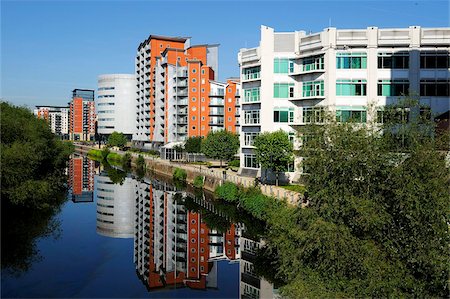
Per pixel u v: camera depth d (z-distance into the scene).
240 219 45.59
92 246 38.34
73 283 28.98
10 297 26.22
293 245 22.67
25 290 27.41
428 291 19.67
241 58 59.34
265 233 37.16
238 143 78.88
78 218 49.97
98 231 43.84
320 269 20.95
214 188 59.47
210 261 35.22
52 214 51.25
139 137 138.12
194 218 50.44
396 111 23.14
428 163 19.73
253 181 50.56
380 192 21.22
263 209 39.19
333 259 20.08
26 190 42.53
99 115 166.38
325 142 22.41
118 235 42.78
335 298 19.39
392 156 21.16
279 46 54.81
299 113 54.28
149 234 43.97
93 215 51.91
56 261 33.59
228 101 105.25
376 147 21.42
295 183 53.25
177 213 52.84
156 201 61.38
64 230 43.84
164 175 86.31
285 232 23.78
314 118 23.72
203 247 39.44
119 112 161.38
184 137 108.00
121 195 66.44
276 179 51.91
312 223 20.78
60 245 38.19
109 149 139.25
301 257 21.94
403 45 48.56
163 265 33.88
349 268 20.08
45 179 54.94
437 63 48.31
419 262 19.44
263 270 32.41
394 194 20.59
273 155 49.41
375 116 23.70
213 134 79.44
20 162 42.25
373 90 48.97
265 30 54.94
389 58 49.00
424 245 19.55
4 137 44.34
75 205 58.47
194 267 33.62
